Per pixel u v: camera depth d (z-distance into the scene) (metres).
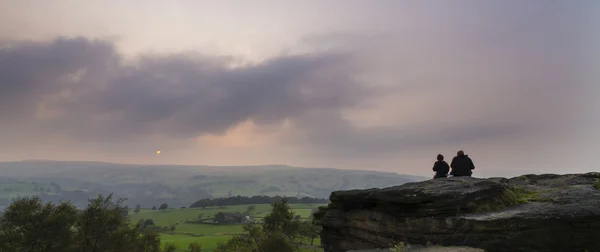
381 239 19.97
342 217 23.66
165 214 193.75
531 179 21.38
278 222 59.69
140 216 186.88
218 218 166.88
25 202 30.06
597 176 19.14
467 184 18.03
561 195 16.47
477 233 15.27
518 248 14.38
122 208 33.59
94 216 31.00
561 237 14.16
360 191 22.34
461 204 16.58
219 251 55.50
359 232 22.08
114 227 32.25
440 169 22.95
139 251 34.78
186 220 170.50
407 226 18.19
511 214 15.12
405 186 20.19
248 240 53.59
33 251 27.86
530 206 15.80
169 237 115.62
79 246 29.88
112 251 31.27
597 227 14.05
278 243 49.78
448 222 16.31
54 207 31.23
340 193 23.91
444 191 17.38
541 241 14.21
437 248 15.55
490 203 16.70
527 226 14.47
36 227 28.64
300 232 66.50
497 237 14.84
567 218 14.26
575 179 19.00
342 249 23.53
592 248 13.87
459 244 15.57
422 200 17.48
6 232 28.27
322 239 25.88
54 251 28.22
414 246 16.94
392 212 19.59
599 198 15.40
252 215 183.50
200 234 128.25
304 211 182.25
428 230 17.00
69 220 30.45
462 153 22.44
